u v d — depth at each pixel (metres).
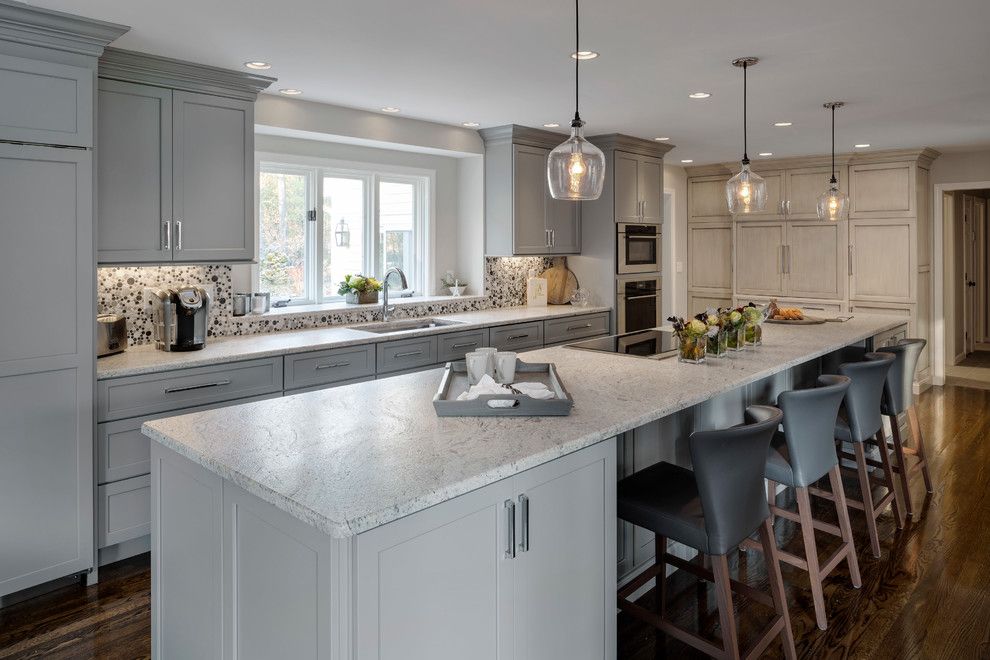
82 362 3.03
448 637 1.69
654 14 2.92
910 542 3.49
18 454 2.87
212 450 1.94
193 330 3.67
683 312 8.33
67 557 3.02
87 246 3.01
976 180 6.96
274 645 1.70
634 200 6.30
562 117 5.11
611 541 2.23
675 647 2.59
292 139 4.79
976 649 2.55
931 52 3.49
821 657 2.51
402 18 2.95
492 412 2.29
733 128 5.59
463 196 5.96
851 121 5.28
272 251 4.86
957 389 7.18
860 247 7.09
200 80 3.67
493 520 1.79
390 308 5.21
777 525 3.73
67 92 2.91
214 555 1.92
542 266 6.52
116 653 2.57
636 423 2.25
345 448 1.94
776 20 3.01
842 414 3.62
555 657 2.02
